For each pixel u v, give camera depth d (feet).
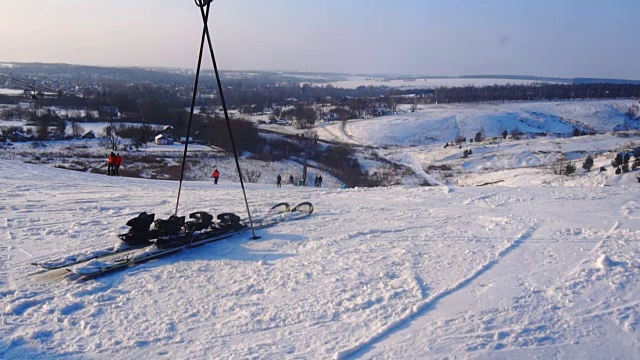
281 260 22.07
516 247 24.13
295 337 14.92
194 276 19.97
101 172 117.08
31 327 15.26
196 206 35.53
